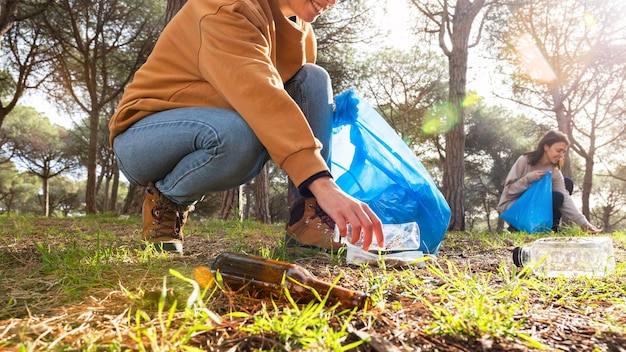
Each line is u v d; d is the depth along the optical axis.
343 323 0.96
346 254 1.93
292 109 1.36
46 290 1.25
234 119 1.65
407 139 17.20
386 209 2.18
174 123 1.69
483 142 20.27
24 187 26.67
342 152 2.36
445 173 7.55
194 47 1.62
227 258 1.20
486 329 0.92
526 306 1.14
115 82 13.72
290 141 1.31
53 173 21.58
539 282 1.44
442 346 0.87
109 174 19.27
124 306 1.08
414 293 1.23
